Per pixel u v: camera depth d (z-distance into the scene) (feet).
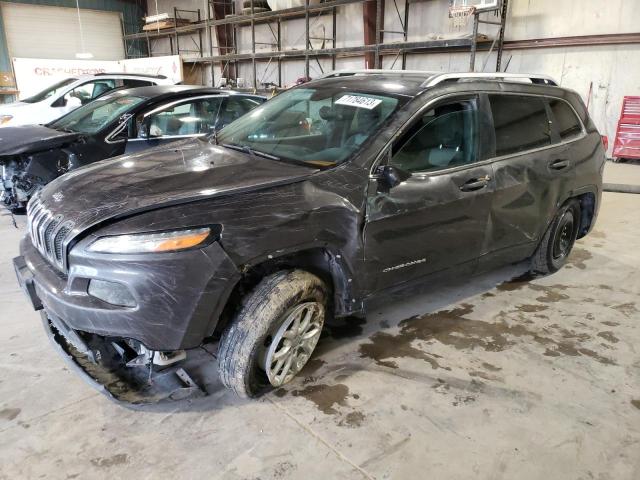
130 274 6.22
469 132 9.49
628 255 14.47
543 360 8.91
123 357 7.66
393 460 6.48
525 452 6.68
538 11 27.61
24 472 6.12
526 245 11.28
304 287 7.43
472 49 25.45
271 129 9.84
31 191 15.55
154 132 17.17
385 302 8.91
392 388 7.99
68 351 7.91
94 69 50.31
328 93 9.94
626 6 25.13
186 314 6.48
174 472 6.19
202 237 6.47
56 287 6.79
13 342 9.05
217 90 19.06
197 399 7.59
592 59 26.94
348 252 7.79
